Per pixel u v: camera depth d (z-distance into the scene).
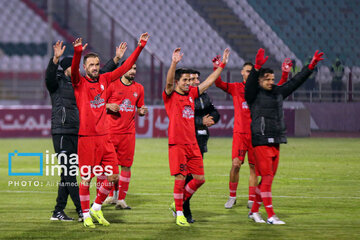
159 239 15.80
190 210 20.17
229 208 21.62
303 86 72.38
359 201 23.14
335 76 73.81
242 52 89.00
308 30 93.06
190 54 87.50
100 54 78.81
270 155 18.08
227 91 22.66
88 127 17.58
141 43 18.20
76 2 89.75
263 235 16.38
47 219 18.97
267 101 18.08
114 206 22.14
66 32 87.38
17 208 21.14
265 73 17.91
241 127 21.77
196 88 18.42
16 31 91.62
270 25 93.44
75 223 18.30
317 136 64.69
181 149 17.92
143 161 39.06
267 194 18.25
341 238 15.93
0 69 83.44
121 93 21.78
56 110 18.50
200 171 18.23
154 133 61.31
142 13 92.25
